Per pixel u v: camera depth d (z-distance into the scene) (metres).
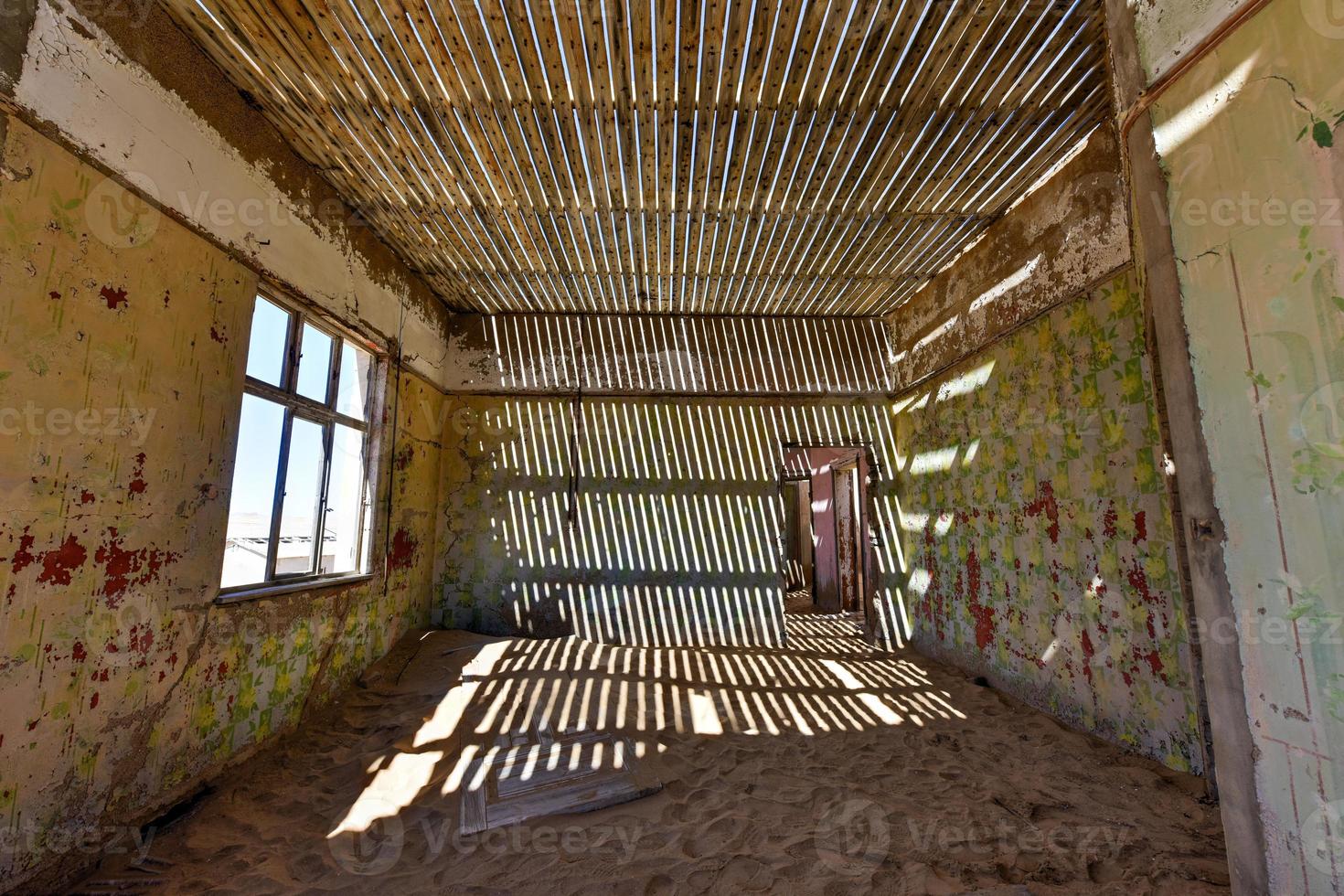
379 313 4.91
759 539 6.54
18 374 2.02
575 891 2.23
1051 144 3.69
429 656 5.10
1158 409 3.02
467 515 6.39
